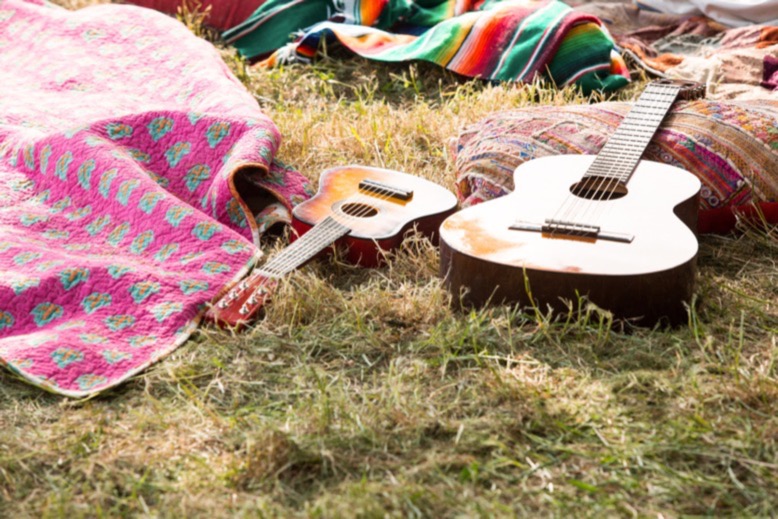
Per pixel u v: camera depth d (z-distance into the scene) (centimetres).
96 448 260
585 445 255
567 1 643
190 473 249
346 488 239
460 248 312
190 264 340
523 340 299
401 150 456
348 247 354
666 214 328
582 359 290
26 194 388
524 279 301
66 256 340
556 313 303
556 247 311
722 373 283
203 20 619
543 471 247
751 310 318
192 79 465
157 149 399
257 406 278
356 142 460
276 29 597
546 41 518
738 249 362
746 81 516
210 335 313
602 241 314
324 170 409
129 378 292
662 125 386
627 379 279
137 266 332
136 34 509
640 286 296
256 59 598
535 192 347
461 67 537
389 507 232
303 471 249
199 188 390
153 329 312
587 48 523
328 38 577
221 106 430
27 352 292
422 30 602
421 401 274
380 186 382
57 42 514
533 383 280
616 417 264
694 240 311
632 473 246
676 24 603
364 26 589
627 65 557
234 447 260
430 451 254
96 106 455
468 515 229
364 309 323
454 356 294
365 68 567
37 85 486
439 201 376
